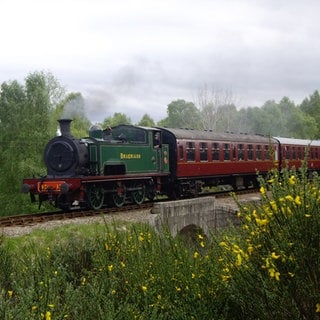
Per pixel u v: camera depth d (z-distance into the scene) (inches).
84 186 608.4
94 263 304.3
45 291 226.8
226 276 203.5
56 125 1630.2
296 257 177.6
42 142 1542.8
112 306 217.3
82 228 457.4
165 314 218.8
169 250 278.2
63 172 637.3
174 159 805.9
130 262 276.7
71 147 632.4
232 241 212.2
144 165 735.7
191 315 208.5
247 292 190.5
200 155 869.8
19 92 1631.4
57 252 334.6
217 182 959.6
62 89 1653.5
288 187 193.2
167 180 803.4
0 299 206.1
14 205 1529.3
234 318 212.1
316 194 185.8
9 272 286.5
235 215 653.3
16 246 377.4
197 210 611.8
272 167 218.5
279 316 182.4
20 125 1584.6
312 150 1315.2
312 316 179.9
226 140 960.3
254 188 1114.7
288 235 180.4
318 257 176.6
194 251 273.9
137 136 754.2
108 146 661.9
